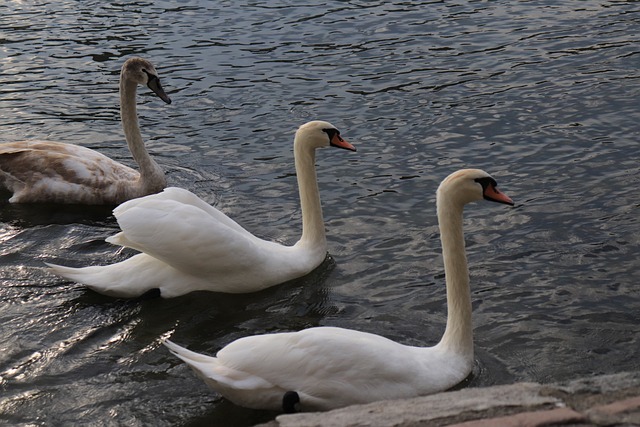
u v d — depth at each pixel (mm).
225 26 20453
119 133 15531
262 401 7672
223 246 10008
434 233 11508
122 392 8367
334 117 15516
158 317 9812
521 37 18922
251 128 15312
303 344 7578
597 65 17141
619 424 5285
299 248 10781
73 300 10141
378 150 14180
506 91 16188
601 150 13664
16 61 18672
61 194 13125
